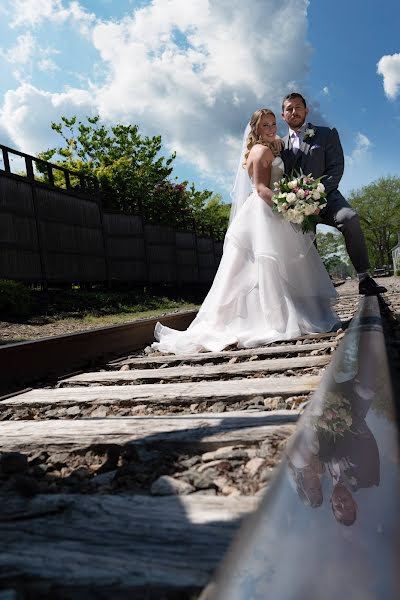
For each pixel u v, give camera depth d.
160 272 17.55
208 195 28.92
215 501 1.04
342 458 0.99
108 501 1.09
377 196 67.69
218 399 2.11
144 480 1.26
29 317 8.37
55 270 11.30
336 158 4.37
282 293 3.92
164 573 0.76
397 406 1.31
